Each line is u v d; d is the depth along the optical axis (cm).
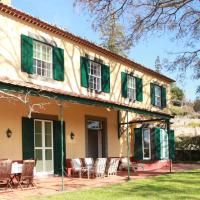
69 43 1822
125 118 2266
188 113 4966
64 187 1351
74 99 1405
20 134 1529
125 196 1146
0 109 1455
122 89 2225
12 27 1513
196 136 3127
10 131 1485
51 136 1712
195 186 1388
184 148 3134
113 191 1252
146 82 2531
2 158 1442
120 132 2208
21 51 1535
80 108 1895
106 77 2066
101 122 2078
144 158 2341
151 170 2141
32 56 1579
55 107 1727
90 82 1962
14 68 1498
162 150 2472
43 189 1291
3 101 1469
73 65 1833
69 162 1761
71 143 1816
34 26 1617
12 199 1089
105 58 2089
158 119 2152
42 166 1645
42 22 1623
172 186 1383
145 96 2500
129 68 2328
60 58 1741
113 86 2142
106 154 2066
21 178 1270
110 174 1814
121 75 2227
